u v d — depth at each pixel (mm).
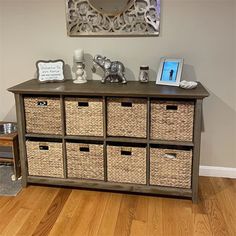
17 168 2643
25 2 2645
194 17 2461
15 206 2268
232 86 2551
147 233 1967
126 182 2408
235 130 2637
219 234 1955
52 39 2697
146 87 2359
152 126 2291
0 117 2969
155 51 2582
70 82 2607
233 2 2383
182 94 2107
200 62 2543
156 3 2465
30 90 2303
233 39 2455
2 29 2738
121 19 2551
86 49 2672
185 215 2154
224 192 2465
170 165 2309
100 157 2395
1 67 2838
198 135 2188
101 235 1953
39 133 2457
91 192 2465
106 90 2252
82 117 2357
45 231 1993
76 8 2582
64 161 2455
